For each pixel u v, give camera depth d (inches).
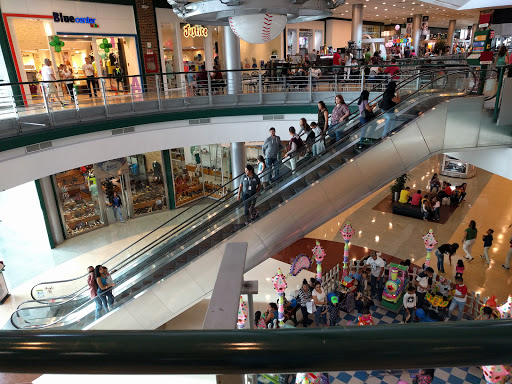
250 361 22.0
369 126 339.6
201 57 804.6
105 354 21.7
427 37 1421.0
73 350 21.8
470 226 498.0
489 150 367.2
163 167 723.4
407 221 641.6
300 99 553.9
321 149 378.3
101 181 667.4
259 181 334.3
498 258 508.7
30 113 483.5
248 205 333.4
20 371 21.9
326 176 327.0
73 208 642.2
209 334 22.9
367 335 22.3
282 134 558.9
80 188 644.1
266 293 469.7
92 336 22.5
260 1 284.5
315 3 299.6
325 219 337.4
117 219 700.7
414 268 449.1
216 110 550.0
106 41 636.1
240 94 560.1
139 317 358.3
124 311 354.3
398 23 1624.0
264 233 332.8
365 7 1077.1
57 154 436.8
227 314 56.2
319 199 331.0
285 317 391.9
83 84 638.5
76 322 367.2
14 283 517.7
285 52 1162.6
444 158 855.1
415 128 336.5
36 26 570.3
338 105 388.5
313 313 398.3
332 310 388.5
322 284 451.5
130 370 22.1
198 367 22.1
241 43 1039.6
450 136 345.1
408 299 382.6
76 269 546.0
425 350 21.7
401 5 1027.9
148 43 685.3
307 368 22.3
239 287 63.4
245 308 118.7
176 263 359.9
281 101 557.3
